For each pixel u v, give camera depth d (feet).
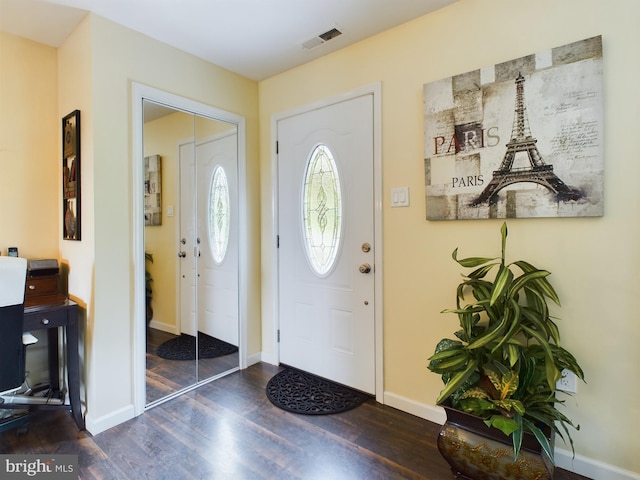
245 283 9.27
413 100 6.77
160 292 7.60
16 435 6.25
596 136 4.91
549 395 4.84
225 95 8.73
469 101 5.98
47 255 7.52
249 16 6.52
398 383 7.16
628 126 4.75
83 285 6.68
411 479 5.16
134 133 6.90
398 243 7.06
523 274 5.39
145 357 7.14
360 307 7.72
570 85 5.08
